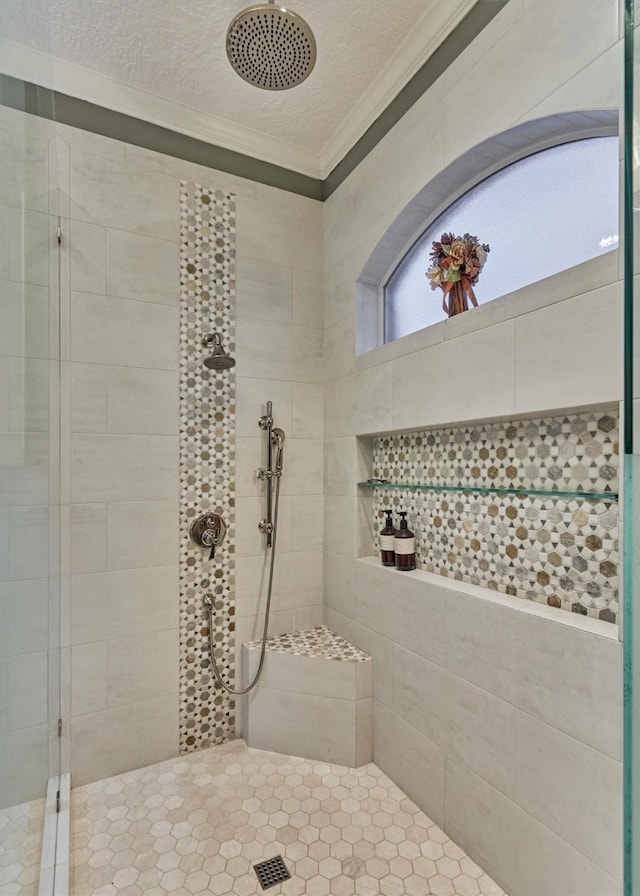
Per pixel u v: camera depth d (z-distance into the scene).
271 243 2.20
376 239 1.94
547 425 1.35
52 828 1.43
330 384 2.26
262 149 2.14
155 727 1.88
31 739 1.24
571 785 1.12
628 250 0.55
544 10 1.23
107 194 1.84
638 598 0.54
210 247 2.05
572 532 1.26
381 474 2.07
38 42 1.39
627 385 0.56
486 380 1.41
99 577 1.79
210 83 1.82
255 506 2.12
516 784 1.26
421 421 1.67
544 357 1.23
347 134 2.07
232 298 2.09
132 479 1.86
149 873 1.36
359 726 1.85
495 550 1.50
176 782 1.76
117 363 1.84
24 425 1.26
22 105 1.28
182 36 1.61
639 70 0.54
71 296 1.76
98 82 1.80
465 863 1.39
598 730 1.06
